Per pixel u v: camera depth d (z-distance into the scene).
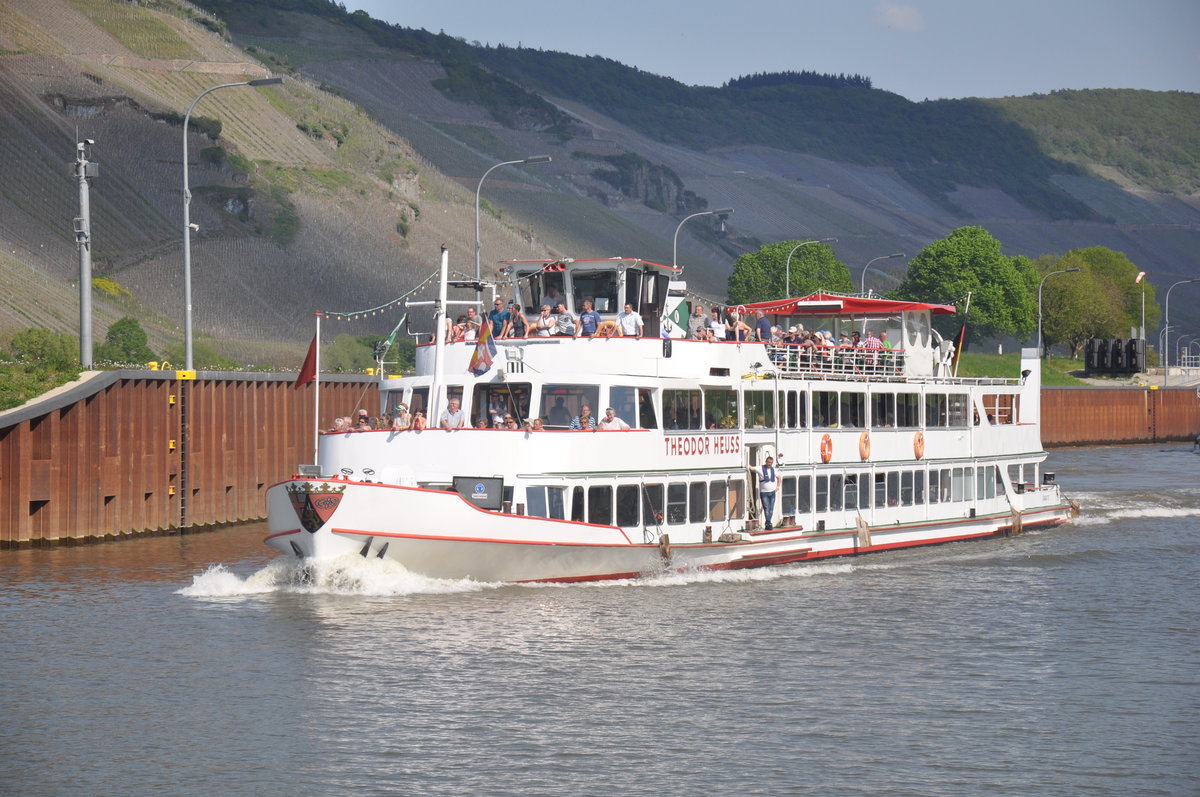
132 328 193.50
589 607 64.56
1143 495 138.75
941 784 41.59
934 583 75.62
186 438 94.62
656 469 69.62
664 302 75.81
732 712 48.59
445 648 56.53
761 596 69.44
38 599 66.56
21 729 45.78
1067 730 47.12
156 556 81.12
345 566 64.31
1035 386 103.94
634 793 40.34
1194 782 41.97
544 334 70.50
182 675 52.31
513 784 40.91
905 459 87.62
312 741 44.66
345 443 67.69
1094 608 69.31
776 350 78.81
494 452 65.06
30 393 83.56
